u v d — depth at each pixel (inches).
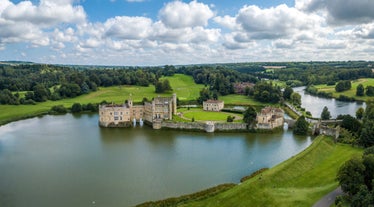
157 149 5255.9
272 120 6471.5
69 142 5753.0
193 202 3090.6
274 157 4768.7
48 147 5428.2
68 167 4394.7
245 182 3494.1
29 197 3452.3
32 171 4252.0
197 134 6318.9
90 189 3644.2
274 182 3444.9
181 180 3887.8
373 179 2726.4
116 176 4033.0
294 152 5014.8
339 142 5221.5
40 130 6811.0
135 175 4062.5
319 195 3056.1
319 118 7234.3
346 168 2910.9
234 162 4557.1
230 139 5880.9
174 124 6697.8
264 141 5708.7
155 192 3540.8
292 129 6663.4
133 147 5383.9
